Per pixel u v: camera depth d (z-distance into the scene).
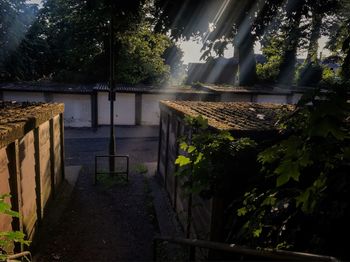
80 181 11.20
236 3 5.44
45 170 7.93
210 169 3.97
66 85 22.52
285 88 23.05
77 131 19.73
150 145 17.64
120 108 21.16
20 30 25.27
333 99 1.63
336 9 5.08
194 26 5.96
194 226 6.39
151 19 6.32
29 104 9.41
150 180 11.61
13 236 2.48
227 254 4.09
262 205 2.67
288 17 5.40
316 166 2.45
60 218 8.08
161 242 6.93
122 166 13.36
